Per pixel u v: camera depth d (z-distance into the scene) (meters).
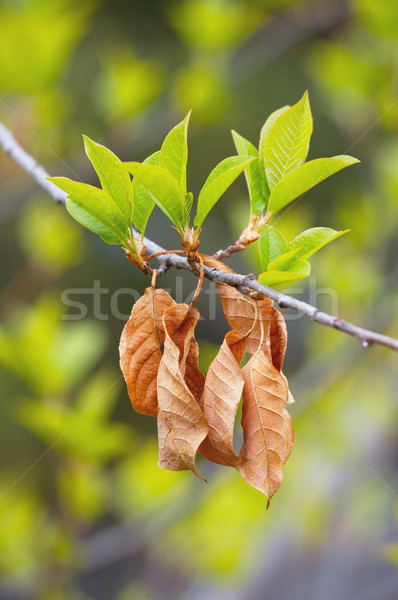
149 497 0.94
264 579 0.99
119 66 1.02
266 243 0.53
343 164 0.51
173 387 0.50
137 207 0.53
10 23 0.79
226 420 0.50
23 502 0.82
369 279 0.99
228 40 1.00
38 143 0.95
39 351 0.71
